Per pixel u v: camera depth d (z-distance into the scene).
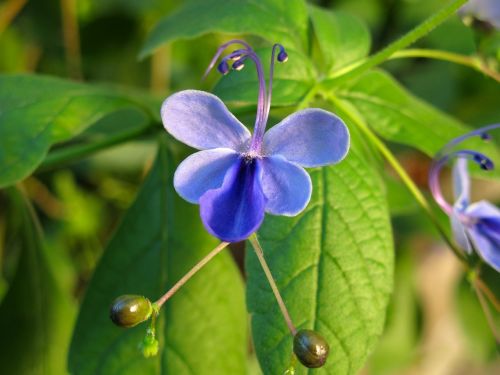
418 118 0.15
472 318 0.21
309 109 0.10
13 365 0.16
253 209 0.10
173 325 0.14
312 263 0.12
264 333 0.11
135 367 0.14
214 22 0.14
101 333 0.14
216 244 0.14
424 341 0.23
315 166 0.10
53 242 0.21
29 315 0.16
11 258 0.18
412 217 0.20
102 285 0.14
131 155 0.21
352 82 0.14
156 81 0.22
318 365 0.10
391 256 0.12
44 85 0.14
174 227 0.14
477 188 0.22
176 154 0.15
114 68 0.22
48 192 0.21
